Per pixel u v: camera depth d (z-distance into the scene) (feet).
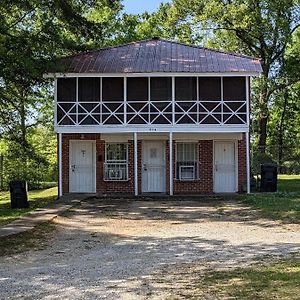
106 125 74.59
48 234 43.70
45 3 70.44
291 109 150.71
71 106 76.13
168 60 77.61
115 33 121.39
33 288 25.71
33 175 105.40
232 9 109.19
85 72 73.36
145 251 35.78
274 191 77.05
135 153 74.33
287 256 32.83
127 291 24.68
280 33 111.96
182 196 72.69
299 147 127.44
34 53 69.67
